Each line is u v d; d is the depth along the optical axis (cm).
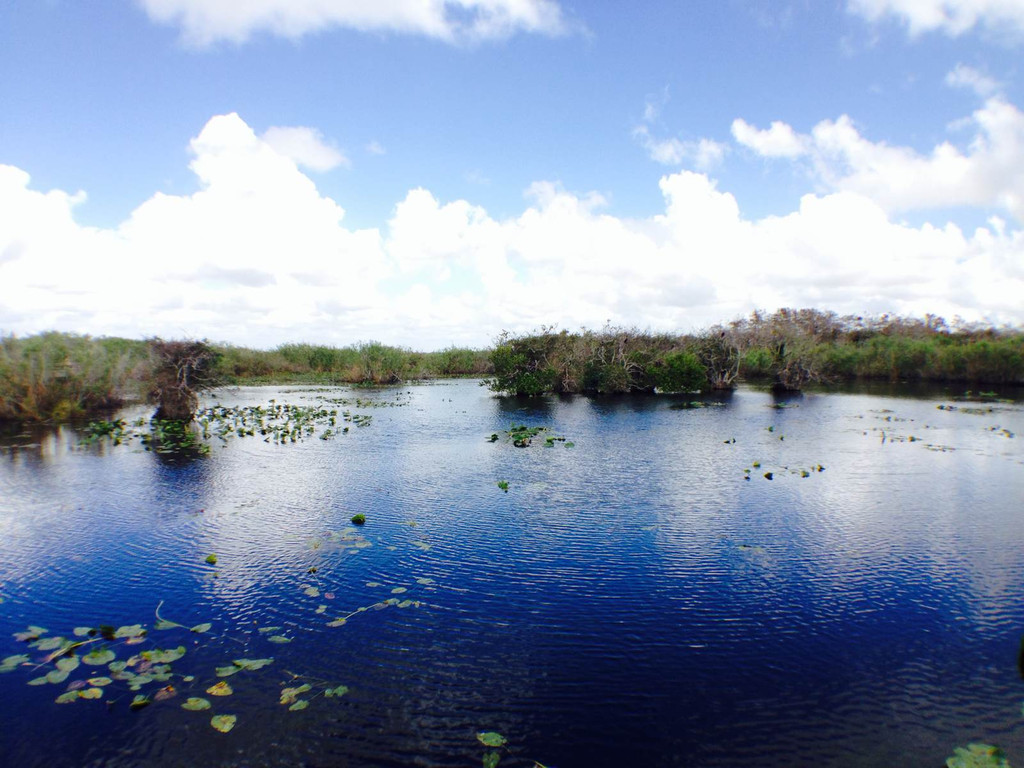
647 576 714
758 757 415
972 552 788
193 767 404
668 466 1295
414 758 412
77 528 886
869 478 1182
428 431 1802
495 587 684
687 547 806
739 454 1427
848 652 552
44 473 1237
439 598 657
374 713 461
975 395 2895
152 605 644
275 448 1519
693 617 617
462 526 891
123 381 2362
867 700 481
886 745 428
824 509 976
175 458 1391
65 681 502
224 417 2077
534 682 504
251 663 525
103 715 459
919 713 464
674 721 454
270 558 769
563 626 598
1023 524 896
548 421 2022
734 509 977
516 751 420
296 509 978
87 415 2148
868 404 2528
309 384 3753
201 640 571
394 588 682
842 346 4391
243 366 4184
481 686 498
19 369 2019
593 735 438
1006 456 1399
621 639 573
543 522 908
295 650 552
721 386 3238
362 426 1911
